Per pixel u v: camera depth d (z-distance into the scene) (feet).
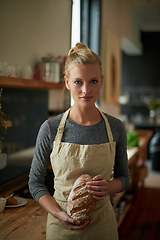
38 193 4.44
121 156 4.84
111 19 18.47
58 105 11.09
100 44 16.01
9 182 7.74
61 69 9.89
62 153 4.43
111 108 19.89
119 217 10.53
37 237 4.92
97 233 4.47
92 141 4.47
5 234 5.01
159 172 22.58
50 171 7.78
